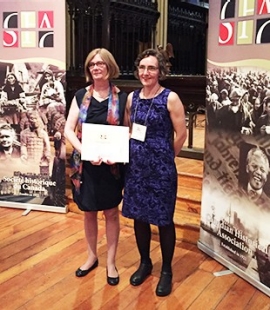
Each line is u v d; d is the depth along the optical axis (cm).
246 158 268
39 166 391
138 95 254
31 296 258
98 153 248
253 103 257
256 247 268
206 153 305
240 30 259
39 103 377
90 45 588
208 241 315
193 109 452
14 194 404
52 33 360
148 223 263
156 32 714
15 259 304
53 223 372
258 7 245
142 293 263
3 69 378
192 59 811
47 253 313
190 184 396
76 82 503
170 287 265
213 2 280
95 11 573
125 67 653
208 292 266
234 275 288
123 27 638
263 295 263
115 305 250
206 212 313
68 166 441
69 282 274
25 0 359
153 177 250
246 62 258
